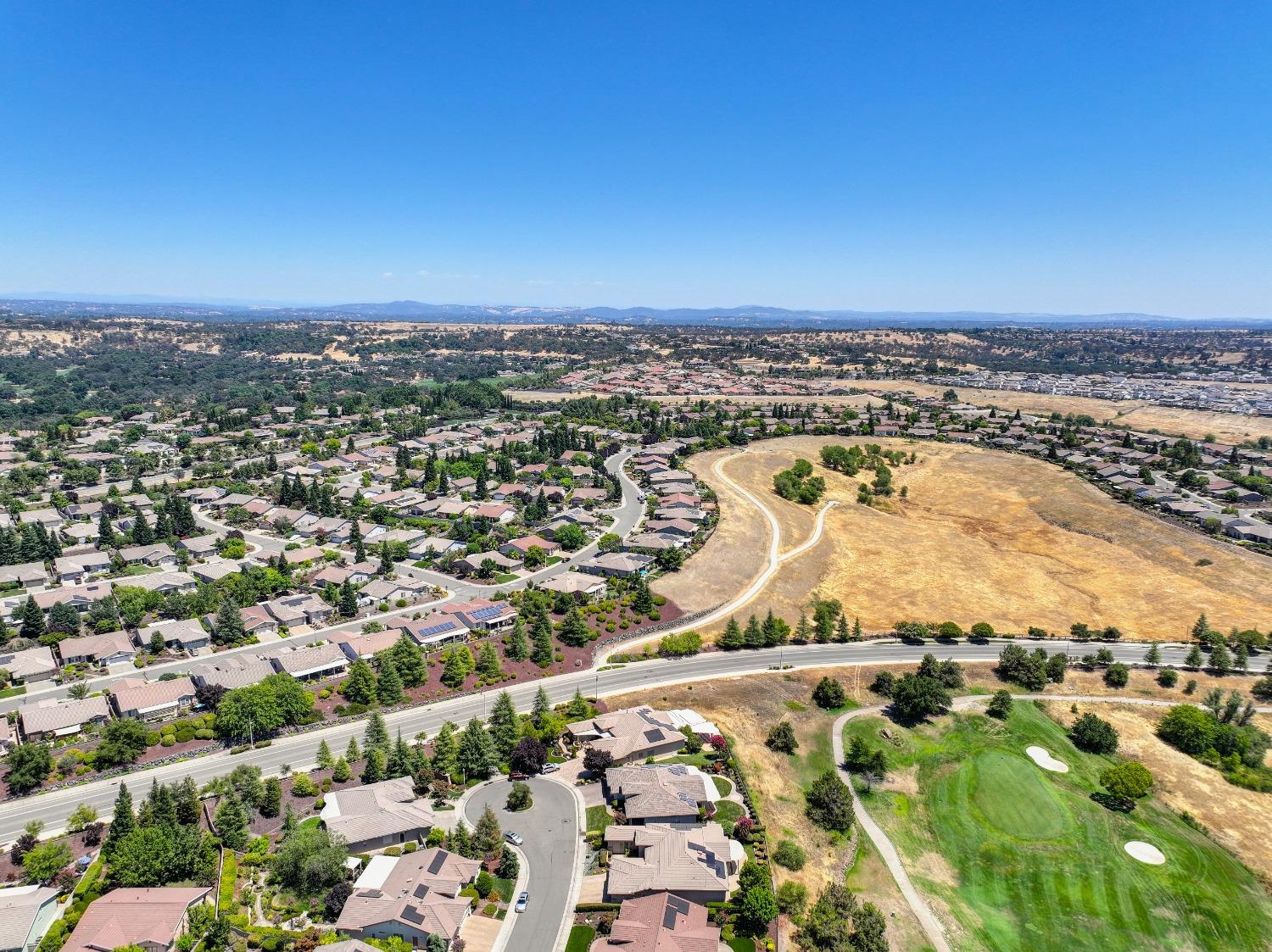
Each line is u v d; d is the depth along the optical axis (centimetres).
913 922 8275
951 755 11325
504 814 9275
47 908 7325
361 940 7200
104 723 10869
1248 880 9300
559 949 7306
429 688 12250
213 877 7925
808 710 12150
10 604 14738
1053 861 9394
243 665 12262
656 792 9262
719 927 7738
